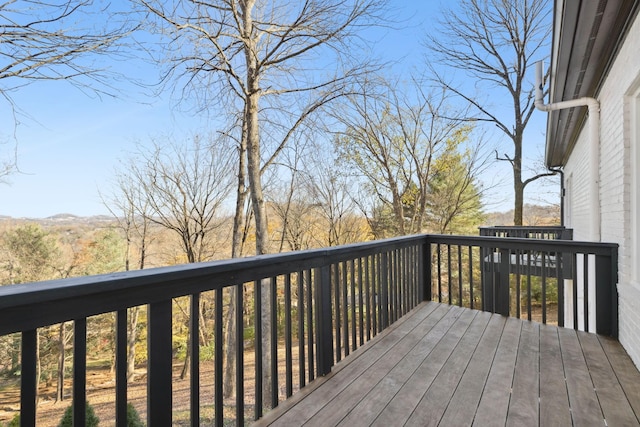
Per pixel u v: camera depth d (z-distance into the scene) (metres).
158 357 1.29
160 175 12.70
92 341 14.63
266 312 7.49
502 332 3.08
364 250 2.86
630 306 2.60
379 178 14.60
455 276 15.29
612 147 3.26
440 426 1.69
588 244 3.09
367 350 2.67
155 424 1.27
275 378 1.94
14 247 12.83
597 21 2.55
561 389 2.06
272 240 14.98
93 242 14.13
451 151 14.22
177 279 1.31
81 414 1.05
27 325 0.92
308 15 7.18
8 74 3.85
